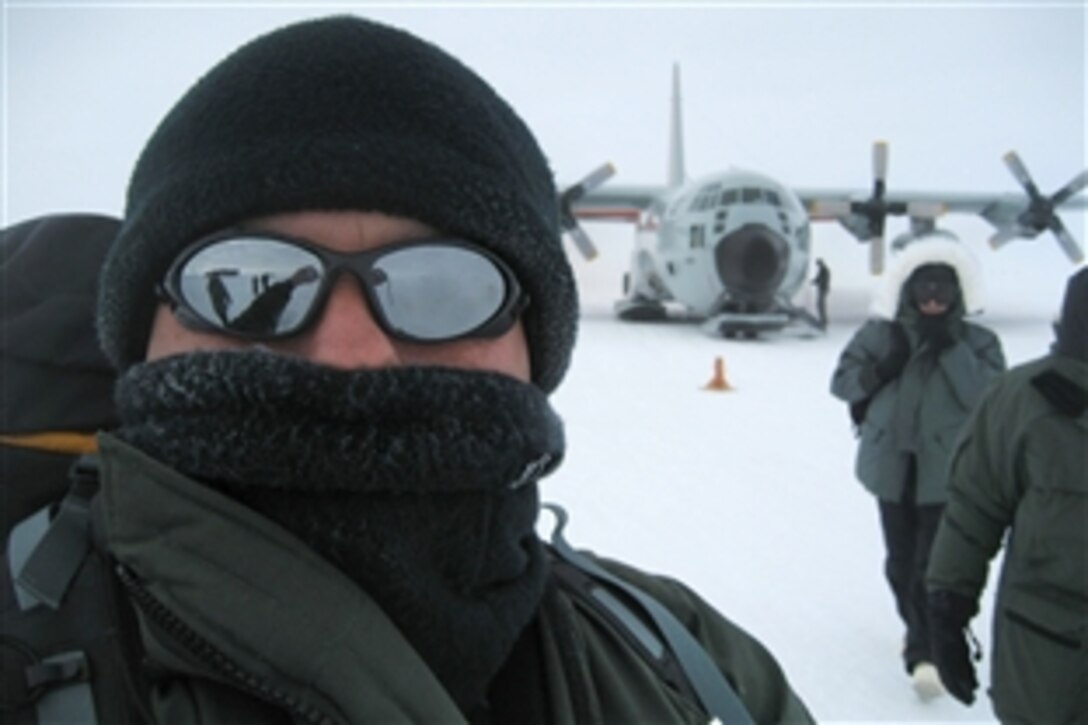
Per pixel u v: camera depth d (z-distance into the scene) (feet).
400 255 2.56
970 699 7.77
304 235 2.53
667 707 3.36
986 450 7.43
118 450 2.41
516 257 2.78
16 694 2.39
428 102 2.69
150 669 2.50
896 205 62.90
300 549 2.34
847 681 10.65
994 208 64.80
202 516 2.31
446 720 2.43
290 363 2.28
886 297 11.92
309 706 2.29
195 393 2.28
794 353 45.34
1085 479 6.55
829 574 13.94
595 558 4.60
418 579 2.54
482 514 2.65
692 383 34.76
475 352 2.76
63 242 4.07
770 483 19.27
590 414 27.68
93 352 3.74
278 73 2.61
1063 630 6.50
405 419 2.36
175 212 2.51
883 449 11.37
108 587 2.64
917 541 10.95
